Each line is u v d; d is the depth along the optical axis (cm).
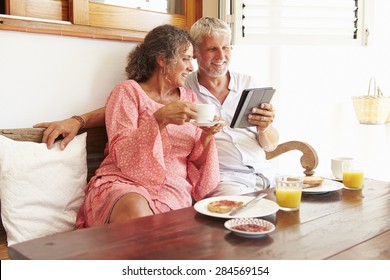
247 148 201
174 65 173
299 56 273
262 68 262
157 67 176
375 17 308
